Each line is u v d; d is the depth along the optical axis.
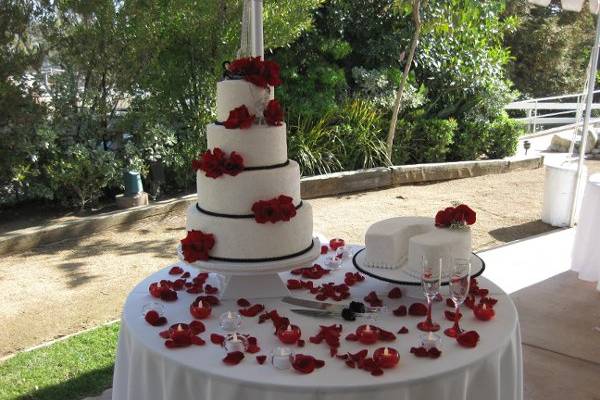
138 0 6.62
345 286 2.43
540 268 4.86
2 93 5.90
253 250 2.14
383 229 2.38
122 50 6.80
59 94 6.62
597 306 4.07
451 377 1.73
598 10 5.23
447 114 9.83
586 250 4.46
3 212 6.76
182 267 2.75
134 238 5.95
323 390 1.63
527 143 9.98
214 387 1.72
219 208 2.18
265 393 1.66
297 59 8.91
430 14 9.09
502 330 2.01
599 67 17.77
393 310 2.20
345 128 8.45
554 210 6.33
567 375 3.19
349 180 8.04
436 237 2.25
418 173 8.63
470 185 8.51
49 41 6.50
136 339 1.99
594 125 12.85
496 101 9.80
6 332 3.77
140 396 2.00
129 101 7.14
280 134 2.22
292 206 2.11
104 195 7.39
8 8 6.09
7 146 6.19
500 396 1.98
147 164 7.29
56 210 6.84
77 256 5.38
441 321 2.10
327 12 8.98
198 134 7.50
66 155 6.68
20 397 2.92
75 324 3.88
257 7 3.19
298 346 1.91
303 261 2.19
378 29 9.44
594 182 4.41
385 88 9.03
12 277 4.82
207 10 6.94
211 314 2.20
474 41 9.84
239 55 4.70
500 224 6.48
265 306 2.27
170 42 7.21
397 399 1.66
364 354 1.78
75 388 3.01
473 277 2.28
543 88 17.80
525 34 17.02
